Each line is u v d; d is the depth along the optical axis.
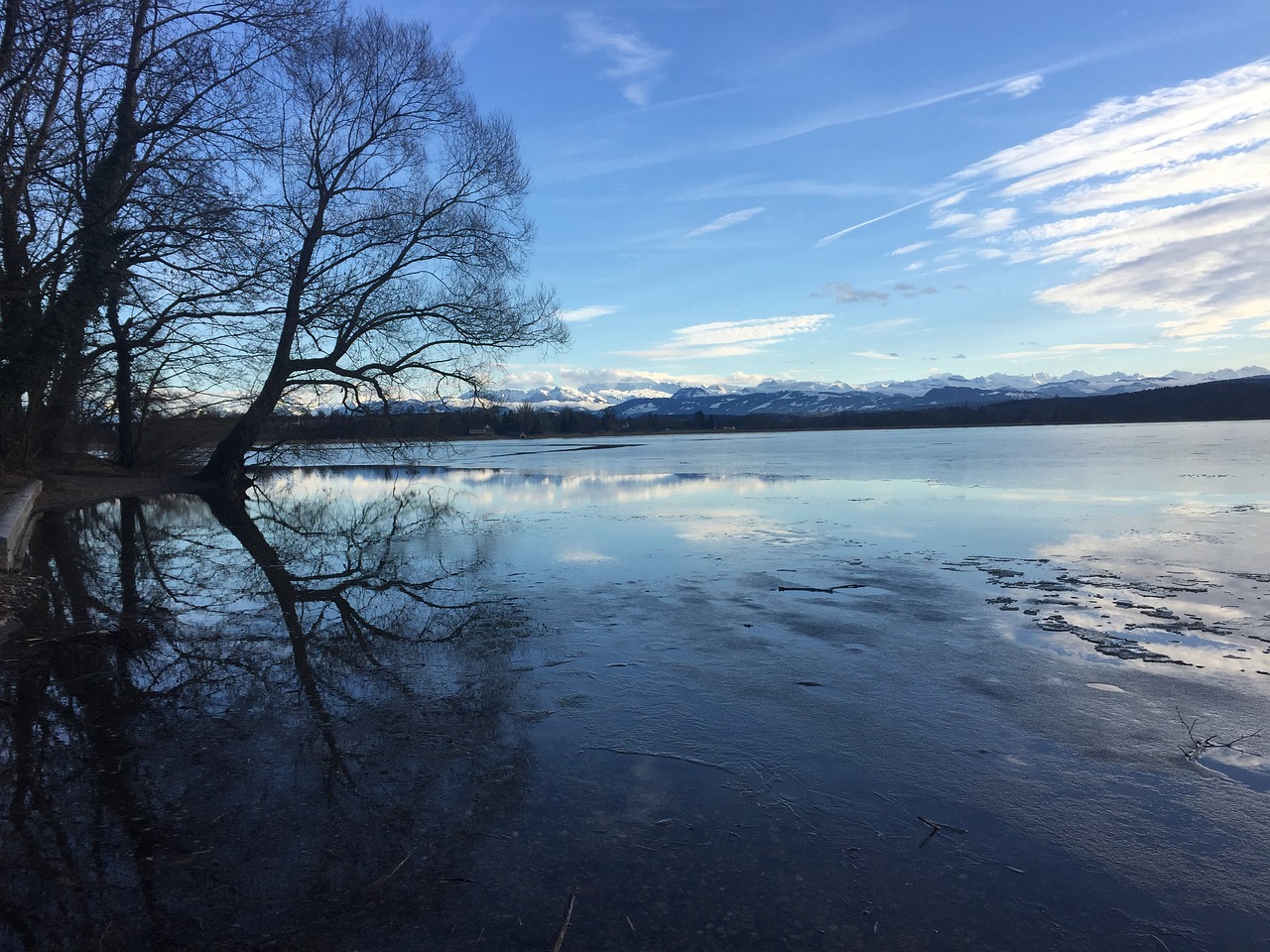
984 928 2.86
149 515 16.98
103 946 2.73
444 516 15.95
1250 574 8.68
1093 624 6.76
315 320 21.58
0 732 4.60
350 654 6.14
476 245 21.83
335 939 2.78
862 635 6.53
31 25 10.33
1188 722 4.66
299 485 26.97
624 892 3.05
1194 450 32.53
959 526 12.73
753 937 2.79
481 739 4.47
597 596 8.06
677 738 4.48
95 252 13.71
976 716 4.78
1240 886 3.10
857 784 3.93
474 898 3.01
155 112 13.51
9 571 8.72
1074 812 3.65
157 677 5.59
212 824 3.54
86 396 21.30
